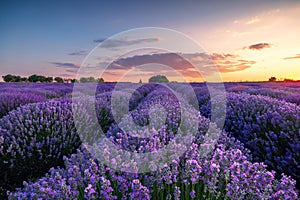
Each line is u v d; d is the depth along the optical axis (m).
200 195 2.87
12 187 4.29
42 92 12.85
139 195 2.44
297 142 4.59
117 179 2.76
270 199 2.68
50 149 4.78
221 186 2.86
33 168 4.61
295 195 2.63
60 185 2.59
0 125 5.47
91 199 2.43
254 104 7.60
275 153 4.82
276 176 4.42
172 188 2.84
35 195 2.70
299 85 18.23
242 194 2.53
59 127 5.45
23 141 4.87
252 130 5.92
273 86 17.55
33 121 5.42
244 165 2.86
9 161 4.40
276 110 6.52
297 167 4.27
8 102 8.75
